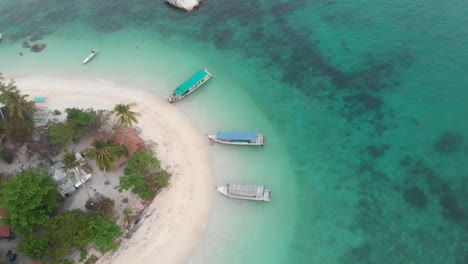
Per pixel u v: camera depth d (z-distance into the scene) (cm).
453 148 5559
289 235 4872
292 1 8912
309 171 5556
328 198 5228
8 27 8812
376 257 4619
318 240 4809
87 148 5675
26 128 5653
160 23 8594
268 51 7644
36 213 4656
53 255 4441
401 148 5700
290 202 5203
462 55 6788
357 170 5516
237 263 4641
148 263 4672
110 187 5362
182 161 5706
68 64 7556
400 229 4834
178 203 5203
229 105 6581
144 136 6041
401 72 6775
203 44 7925
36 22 8919
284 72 7150
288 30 8094
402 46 7225
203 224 5000
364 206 5103
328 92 6681
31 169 5038
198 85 6844
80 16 9019
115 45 8006
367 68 6981
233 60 7488
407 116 6094
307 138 6003
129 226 4966
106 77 7206
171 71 7281
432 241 4688
